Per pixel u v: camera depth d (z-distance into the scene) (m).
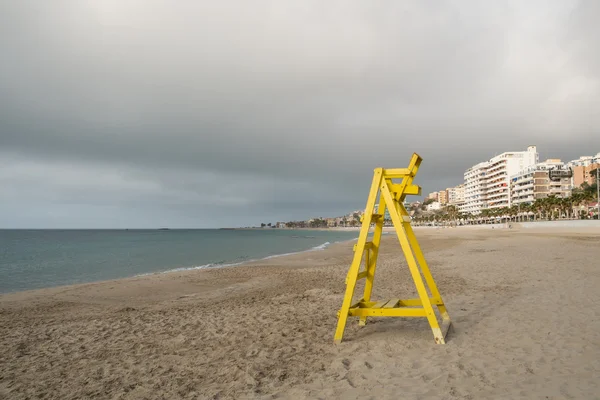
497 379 4.00
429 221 191.88
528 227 82.88
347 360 4.89
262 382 4.34
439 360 4.66
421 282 5.36
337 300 9.73
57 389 4.51
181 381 4.56
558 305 7.47
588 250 21.22
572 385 3.76
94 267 25.92
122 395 4.23
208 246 55.00
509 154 133.62
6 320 8.84
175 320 8.14
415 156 5.33
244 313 8.58
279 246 53.31
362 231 5.67
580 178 127.69
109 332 7.29
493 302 8.12
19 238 98.25
